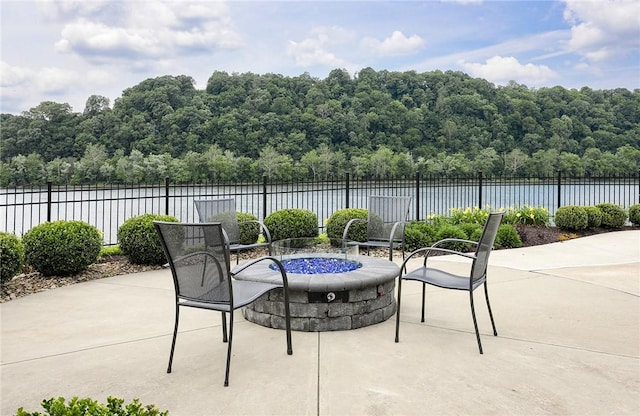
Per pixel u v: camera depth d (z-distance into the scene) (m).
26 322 4.20
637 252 8.12
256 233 8.15
